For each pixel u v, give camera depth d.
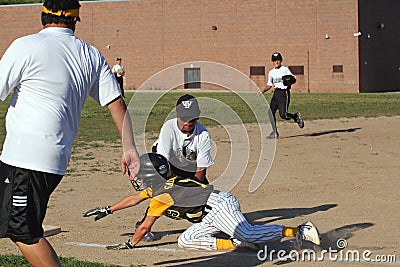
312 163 14.72
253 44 54.97
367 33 52.69
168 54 57.53
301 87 53.75
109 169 14.23
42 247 5.47
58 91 5.36
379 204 10.35
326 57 52.75
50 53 5.34
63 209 10.30
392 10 55.25
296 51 53.69
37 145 5.31
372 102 37.03
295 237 7.66
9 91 5.40
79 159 15.66
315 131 21.33
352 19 51.78
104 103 5.63
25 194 5.32
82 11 59.91
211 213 7.84
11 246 8.11
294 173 13.39
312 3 52.91
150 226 7.88
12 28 60.94
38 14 60.06
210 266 7.28
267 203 10.57
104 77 5.62
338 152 16.48
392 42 55.38
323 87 53.03
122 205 8.41
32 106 5.32
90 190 11.84
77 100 5.48
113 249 7.98
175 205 7.79
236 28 55.47
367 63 52.81
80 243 8.28
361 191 11.44
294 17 53.56
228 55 55.81
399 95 45.75
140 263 7.41
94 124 24.69
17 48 5.30
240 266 7.29
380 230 8.77
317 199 10.83
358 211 9.88
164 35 57.62
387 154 16.05
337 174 13.23
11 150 5.36
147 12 57.94
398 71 56.06
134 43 58.53
